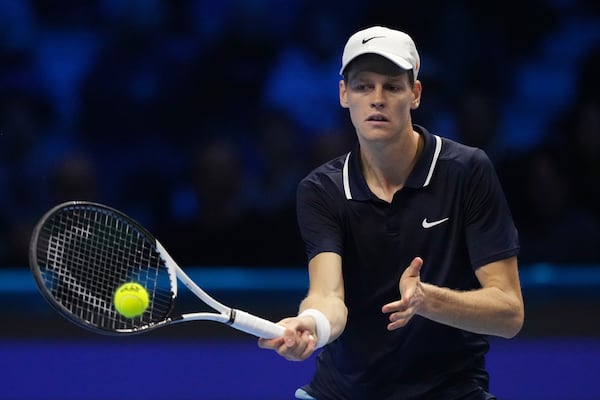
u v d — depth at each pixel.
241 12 31.64
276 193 29.17
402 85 12.52
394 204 12.93
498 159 28.97
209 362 21.33
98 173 31.19
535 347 21.48
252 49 31.67
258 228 29.00
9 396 21.08
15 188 30.33
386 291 13.07
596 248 28.36
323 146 28.55
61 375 21.23
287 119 30.05
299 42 31.80
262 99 31.52
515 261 13.00
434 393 13.12
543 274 27.44
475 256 12.88
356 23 32.03
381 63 12.44
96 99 31.38
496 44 32.09
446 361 13.10
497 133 29.05
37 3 32.84
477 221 12.89
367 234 13.02
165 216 30.73
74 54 32.72
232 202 29.00
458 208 12.92
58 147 31.41
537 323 22.56
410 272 11.41
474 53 31.78
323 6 31.97
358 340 13.29
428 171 12.92
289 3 31.89
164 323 11.88
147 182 31.14
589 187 29.52
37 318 22.77
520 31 32.31
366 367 13.29
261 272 27.86
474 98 29.08
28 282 27.55
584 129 29.77
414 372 13.16
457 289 13.21
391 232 12.95
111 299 12.47
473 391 13.09
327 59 31.78
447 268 12.97
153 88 31.50
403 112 12.57
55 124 31.69
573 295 25.17
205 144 31.28
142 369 21.27
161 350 21.36
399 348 13.08
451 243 12.95
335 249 12.98
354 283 13.19
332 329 12.21
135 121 31.44
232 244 28.98
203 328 22.19
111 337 21.61
